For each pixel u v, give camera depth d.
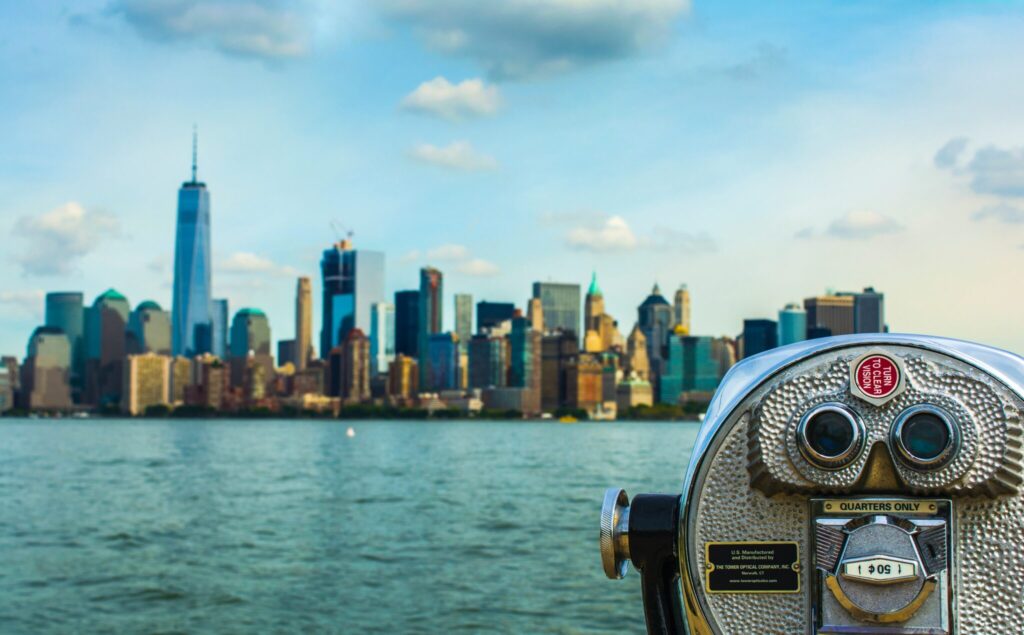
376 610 15.38
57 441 108.00
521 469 56.06
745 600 1.75
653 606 1.92
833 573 1.70
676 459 66.94
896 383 1.68
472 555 21.44
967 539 1.67
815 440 1.68
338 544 23.69
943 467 1.63
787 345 1.83
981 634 1.66
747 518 1.76
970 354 1.68
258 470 56.69
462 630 13.90
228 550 22.78
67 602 16.39
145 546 23.64
